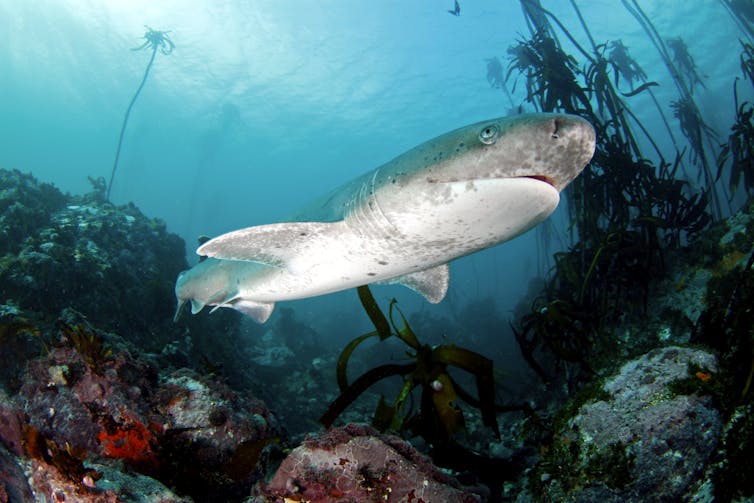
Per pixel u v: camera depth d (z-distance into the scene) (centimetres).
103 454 277
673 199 582
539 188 248
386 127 5438
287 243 344
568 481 263
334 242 335
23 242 654
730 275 430
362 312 2892
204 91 4584
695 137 855
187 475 291
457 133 269
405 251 319
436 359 325
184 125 5819
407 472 229
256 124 5391
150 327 699
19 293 534
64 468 219
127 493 225
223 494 296
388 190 293
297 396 905
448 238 298
